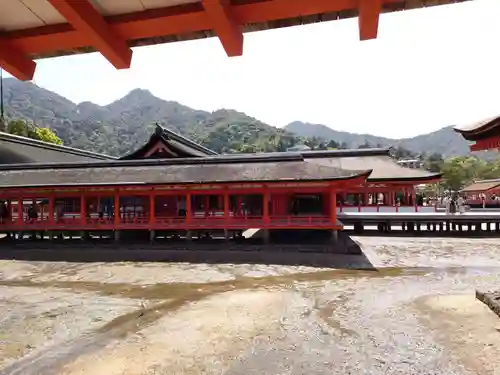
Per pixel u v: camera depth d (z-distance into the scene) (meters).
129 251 24.67
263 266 20.30
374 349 9.41
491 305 11.80
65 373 8.48
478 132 11.34
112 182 26.72
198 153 39.53
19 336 10.61
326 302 13.56
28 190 27.78
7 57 3.72
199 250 24.45
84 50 3.86
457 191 79.69
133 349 9.66
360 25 3.40
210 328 11.07
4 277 18.48
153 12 3.40
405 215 31.58
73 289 16.02
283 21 3.54
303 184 25.06
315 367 8.53
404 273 18.42
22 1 3.24
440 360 8.66
